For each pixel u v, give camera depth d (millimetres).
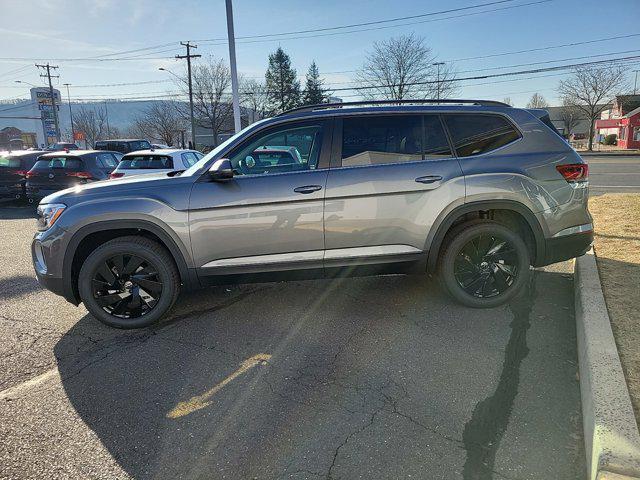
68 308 4742
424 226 4039
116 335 4020
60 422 2783
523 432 2562
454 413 2754
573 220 4156
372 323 4059
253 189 3926
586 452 2350
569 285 4820
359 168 3996
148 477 2314
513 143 4164
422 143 4105
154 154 11031
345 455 2426
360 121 4098
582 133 79312
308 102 67062
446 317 4125
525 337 3697
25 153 13742
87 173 11852
